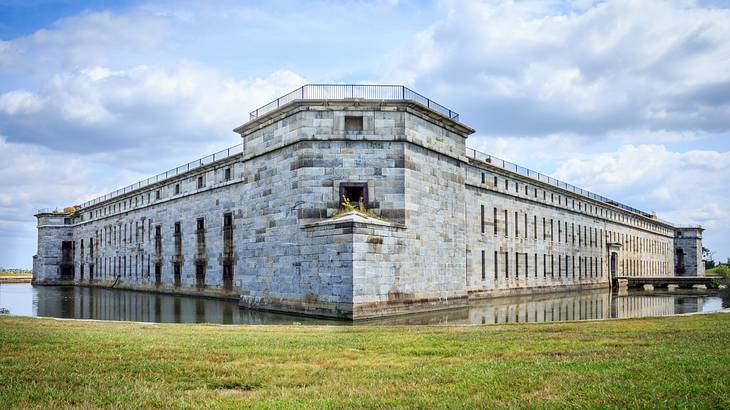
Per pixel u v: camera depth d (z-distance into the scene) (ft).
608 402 28.91
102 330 63.77
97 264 274.77
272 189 124.16
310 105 114.83
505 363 40.75
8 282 376.68
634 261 341.41
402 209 113.19
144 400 30.78
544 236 224.12
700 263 451.12
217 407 29.25
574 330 63.26
